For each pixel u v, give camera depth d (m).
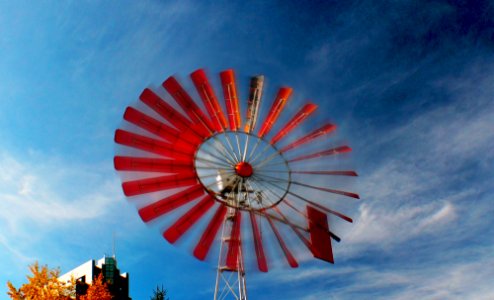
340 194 24.97
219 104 24.25
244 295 21.83
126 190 21.19
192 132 23.19
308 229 23.98
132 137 21.92
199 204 22.48
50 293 32.41
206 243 21.73
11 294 31.44
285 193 24.48
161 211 21.45
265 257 22.42
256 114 25.03
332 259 23.53
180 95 23.42
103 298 35.12
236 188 23.61
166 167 22.25
